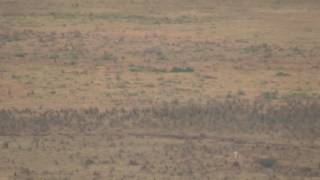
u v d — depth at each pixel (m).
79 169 81.38
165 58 147.75
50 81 125.00
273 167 82.94
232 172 80.62
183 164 83.00
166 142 91.00
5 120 98.81
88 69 136.12
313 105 107.56
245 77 130.38
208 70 136.38
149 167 81.81
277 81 127.50
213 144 90.38
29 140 91.50
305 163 84.62
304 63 145.12
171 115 100.31
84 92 116.75
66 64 140.88
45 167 82.12
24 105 108.00
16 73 131.50
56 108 106.12
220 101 110.00
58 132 94.69
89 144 90.12
